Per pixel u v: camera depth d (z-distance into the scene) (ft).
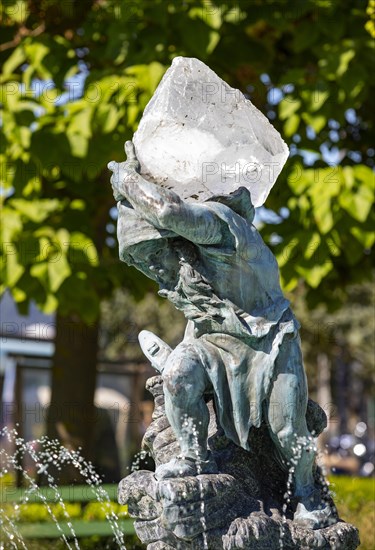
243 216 12.70
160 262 12.58
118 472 39.19
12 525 22.66
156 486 11.68
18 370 42.34
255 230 12.46
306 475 12.74
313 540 12.20
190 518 11.55
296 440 12.37
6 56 30.22
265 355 12.26
